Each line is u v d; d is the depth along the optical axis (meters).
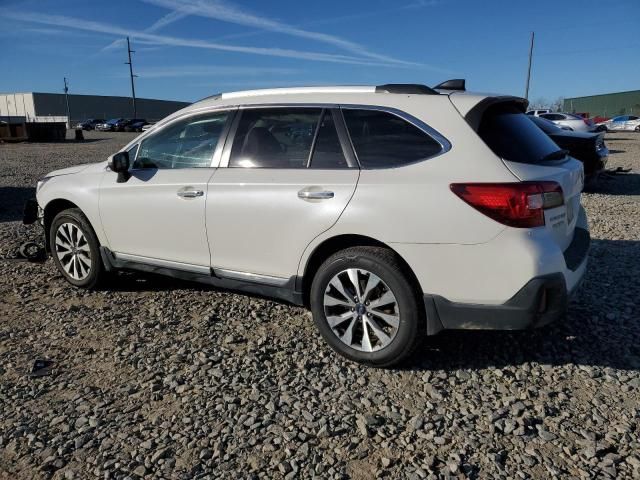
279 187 3.82
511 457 2.79
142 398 3.33
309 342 4.08
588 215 8.85
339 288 3.66
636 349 3.92
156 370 3.66
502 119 3.61
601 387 3.44
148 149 4.74
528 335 4.16
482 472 2.68
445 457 2.79
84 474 2.66
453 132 3.42
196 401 3.29
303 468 2.71
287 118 3.99
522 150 3.48
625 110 61.12
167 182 4.43
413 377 3.57
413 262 3.38
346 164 3.67
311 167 3.79
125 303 4.93
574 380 3.52
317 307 3.76
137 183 4.62
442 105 3.52
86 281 5.17
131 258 4.81
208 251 4.27
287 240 3.81
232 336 4.15
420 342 3.52
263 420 3.09
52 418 3.12
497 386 3.46
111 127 60.16
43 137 37.34
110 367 3.72
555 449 2.84
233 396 3.34
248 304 4.86
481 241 3.21
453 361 3.77
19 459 2.77
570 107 68.12
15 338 4.18
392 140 3.58
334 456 2.80
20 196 11.43
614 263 5.99
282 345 4.03
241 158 4.12
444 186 3.30
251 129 4.14
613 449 2.83
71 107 95.31
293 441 2.91
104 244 4.96
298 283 3.86
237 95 4.31
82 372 3.65
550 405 3.24
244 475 2.66
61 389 3.44
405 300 3.44
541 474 2.66
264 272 4.01
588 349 3.94
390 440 2.92
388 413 3.16
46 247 5.59
